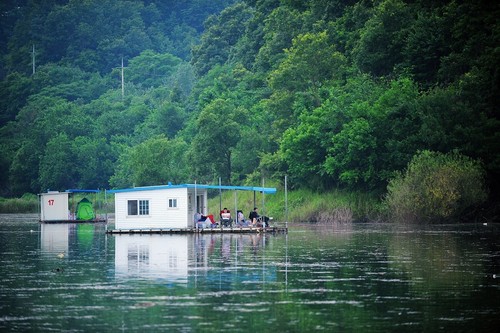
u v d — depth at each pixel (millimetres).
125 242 119750
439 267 81875
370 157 183000
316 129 195250
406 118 182125
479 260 88000
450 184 163000
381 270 79812
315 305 60312
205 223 141125
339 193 192625
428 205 163875
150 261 89875
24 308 60281
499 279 72812
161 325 53781
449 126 177000
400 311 57844
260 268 82062
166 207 140125
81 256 97438
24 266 87125
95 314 57750
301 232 142000
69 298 64375
